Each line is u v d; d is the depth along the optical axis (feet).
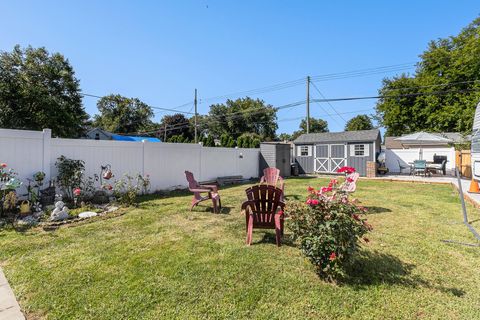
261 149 45.65
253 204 12.62
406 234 13.61
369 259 10.39
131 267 9.57
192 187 20.22
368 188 31.32
